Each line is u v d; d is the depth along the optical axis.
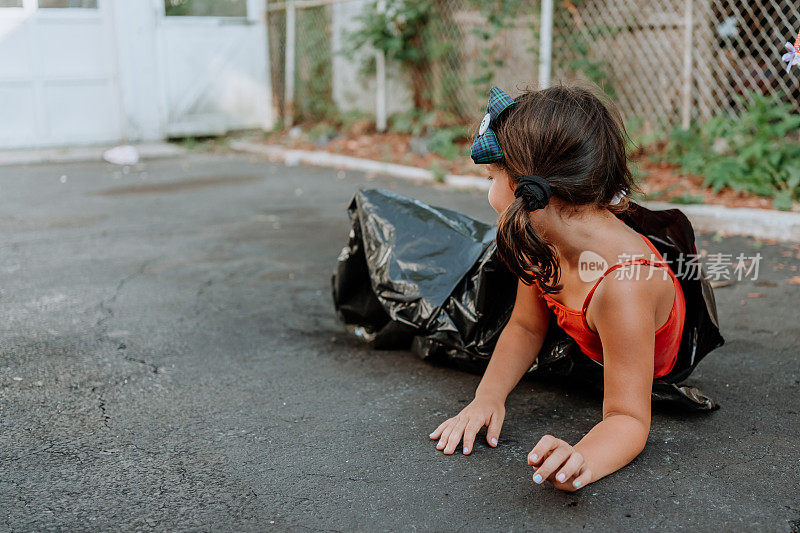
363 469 1.80
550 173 1.61
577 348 2.04
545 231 1.68
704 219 4.29
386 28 7.64
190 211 5.12
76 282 3.49
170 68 8.62
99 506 1.65
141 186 6.13
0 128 8.00
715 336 2.10
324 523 1.58
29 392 2.27
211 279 3.52
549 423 2.03
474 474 1.77
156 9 8.41
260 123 9.25
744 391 2.21
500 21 6.62
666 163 5.48
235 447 1.92
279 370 2.43
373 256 2.42
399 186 5.88
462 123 7.43
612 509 1.62
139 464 1.84
